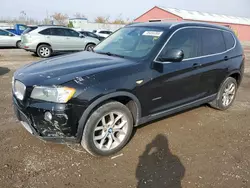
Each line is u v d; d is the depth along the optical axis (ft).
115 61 11.81
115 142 11.35
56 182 9.33
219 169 10.52
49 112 9.60
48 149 11.40
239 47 17.40
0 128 13.21
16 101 10.83
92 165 10.43
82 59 12.34
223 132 14.03
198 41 14.35
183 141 12.77
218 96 16.47
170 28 13.38
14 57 41.14
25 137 12.36
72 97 9.57
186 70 13.33
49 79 9.93
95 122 10.32
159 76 12.06
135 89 11.19
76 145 11.78
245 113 17.17
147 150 11.76
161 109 12.85
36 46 40.75
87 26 146.41
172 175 10.02
